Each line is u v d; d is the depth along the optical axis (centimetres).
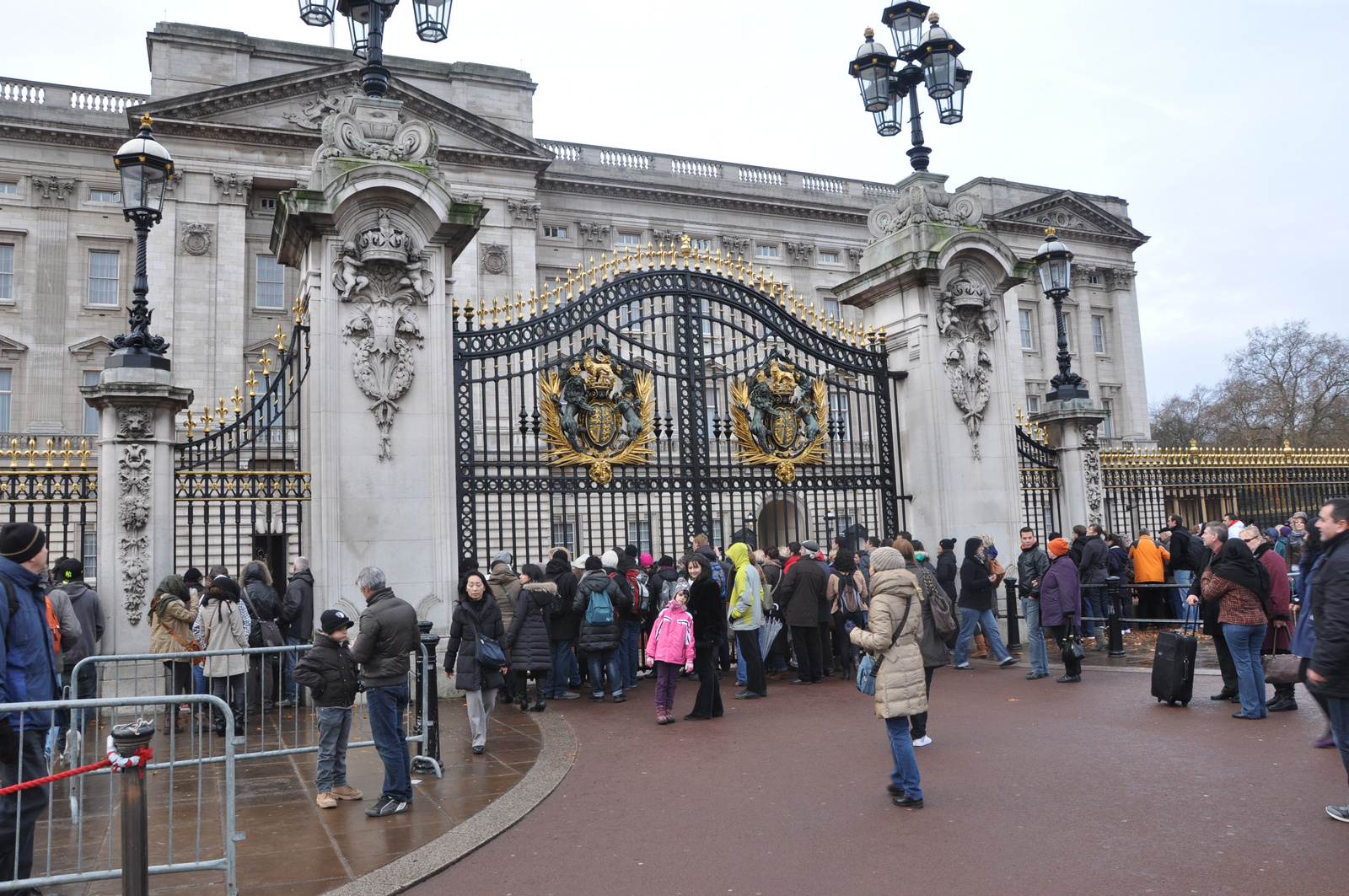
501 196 3650
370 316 1213
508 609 1160
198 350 3716
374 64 1279
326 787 746
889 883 552
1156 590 1781
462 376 1300
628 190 3691
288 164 3897
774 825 670
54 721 874
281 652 909
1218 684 1182
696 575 1093
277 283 3931
